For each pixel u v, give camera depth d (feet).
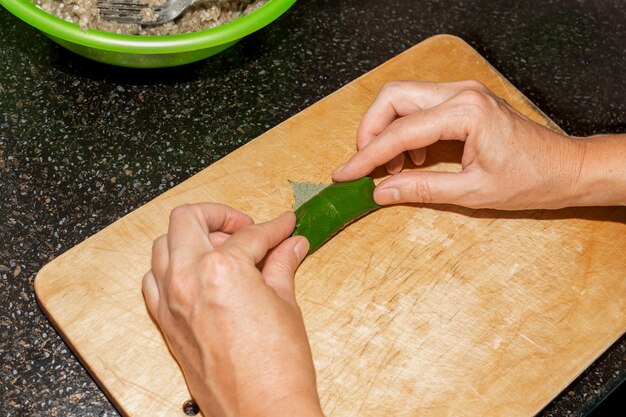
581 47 3.10
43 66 2.89
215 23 2.87
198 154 2.80
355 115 2.82
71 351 2.52
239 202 2.67
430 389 2.48
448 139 2.63
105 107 2.84
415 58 2.93
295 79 2.94
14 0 2.60
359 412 2.44
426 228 2.67
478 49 3.07
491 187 2.59
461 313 2.57
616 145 2.64
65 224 2.67
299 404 2.22
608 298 2.62
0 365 2.49
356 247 2.63
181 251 2.35
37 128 2.79
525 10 3.16
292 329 2.31
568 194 2.62
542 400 2.49
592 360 2.54
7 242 2.63
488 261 2.64
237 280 2.29
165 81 2.90
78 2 2.78
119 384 2.44
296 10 3.06
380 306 2.56
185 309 2.30
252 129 2.85
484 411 2.46
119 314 2.52
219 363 2.26
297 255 2.50
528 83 3.02
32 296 2.58
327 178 2.72
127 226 2.62
